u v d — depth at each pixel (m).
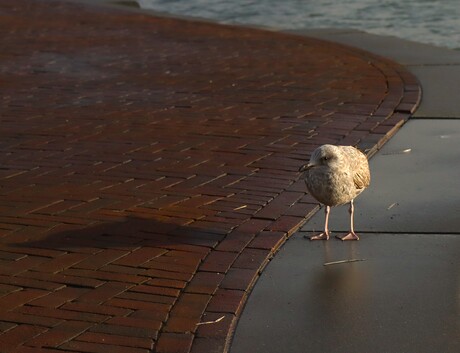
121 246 8.34
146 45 18.69
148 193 9.79
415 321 6.92
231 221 8.96
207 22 21.73
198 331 6.79
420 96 13.91
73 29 20.81
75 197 9.69
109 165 10.80
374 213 9.24
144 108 13.56
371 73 15.54
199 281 7.62
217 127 12.40
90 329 6.79
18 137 12.08
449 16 25.33
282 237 8.58
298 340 6.70
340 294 7.43
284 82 15.05
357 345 6.59
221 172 10.48
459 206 9.34
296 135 11.95
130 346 6.55
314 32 20.22
